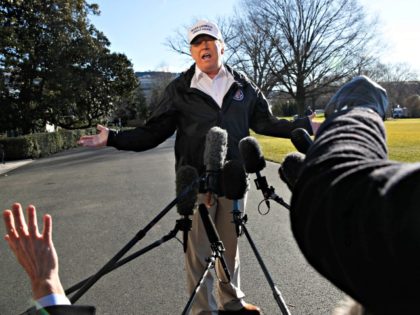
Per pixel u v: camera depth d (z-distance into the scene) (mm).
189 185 2416
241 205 3021
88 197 8828
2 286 4176
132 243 2162
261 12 34719
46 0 28703
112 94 35312
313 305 3484
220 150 2570
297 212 701
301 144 1800
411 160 10219
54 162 19625
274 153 14273
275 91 37531
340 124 802
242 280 4027
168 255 4770
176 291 3846
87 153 24219
